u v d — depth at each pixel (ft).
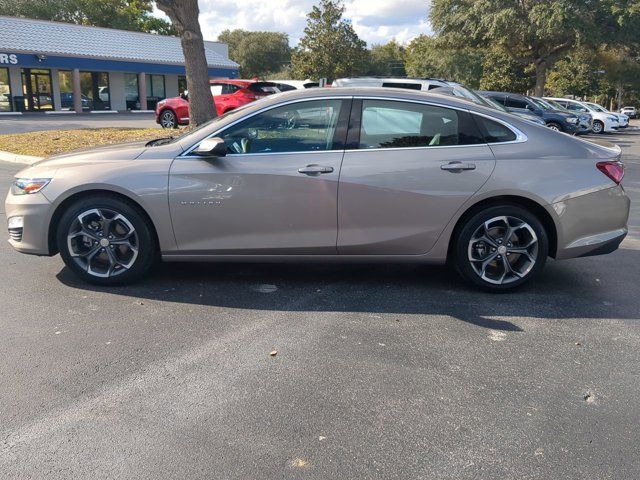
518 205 15.14
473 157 14.82
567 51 99.35
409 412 9.96
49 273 16.84
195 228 15.08
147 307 14.44
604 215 15.10
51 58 102.22
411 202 14.78
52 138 47.57
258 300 15.02
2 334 12.78
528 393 10.64
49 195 15.15
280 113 15.08
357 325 13.52
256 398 10.33
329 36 113.19
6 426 9.41
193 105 43.80
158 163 15.03
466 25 96.07
